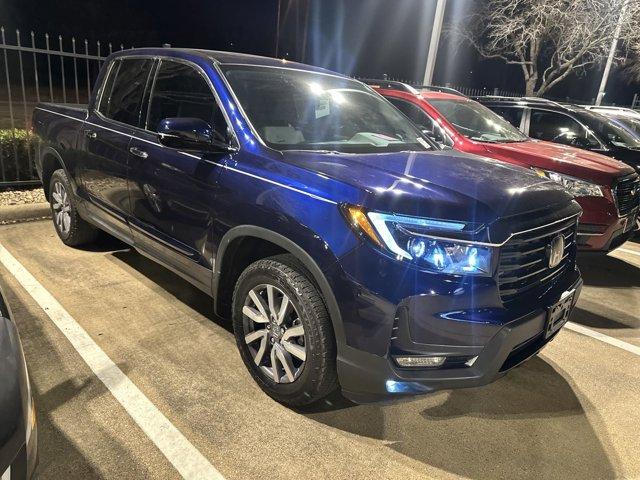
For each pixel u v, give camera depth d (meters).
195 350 3.39
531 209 2.68
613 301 4.90
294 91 3.61
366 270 2.39
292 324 2.78
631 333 4.21
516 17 14.33
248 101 3.29
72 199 4.73
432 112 5.79
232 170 3.00
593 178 5.02
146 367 3.17
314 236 2.53
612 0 13.22
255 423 2.76
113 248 5.09
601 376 3.52
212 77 3.40
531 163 5.29
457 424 2.91
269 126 3.20
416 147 3.63
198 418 2.76
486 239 2.43
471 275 2.41
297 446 2.62
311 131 3.41
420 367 2.46
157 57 3.90
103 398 2.86
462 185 2.69
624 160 6.68
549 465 2.64
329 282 2.49
